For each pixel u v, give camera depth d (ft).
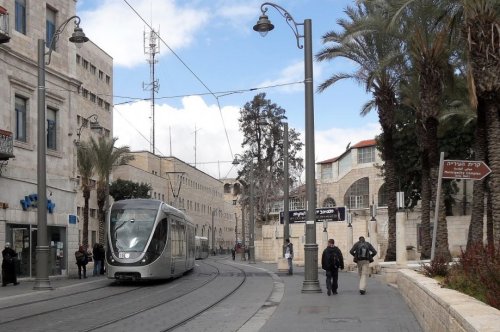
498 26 56.34
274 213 241.96
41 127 73.31
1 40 85.20
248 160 239.50
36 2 98.22
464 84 84.94
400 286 57.21
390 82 89.20
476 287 32.04
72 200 106.83
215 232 430.61
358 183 213.25
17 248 88.07
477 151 73.61
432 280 40.45
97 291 70.08
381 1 80.33
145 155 290.56
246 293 65.16
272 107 243.81
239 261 203.62
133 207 84.79
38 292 68.03
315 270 61.93
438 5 66.69
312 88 62.34
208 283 81.51
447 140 141.18
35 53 97.09
